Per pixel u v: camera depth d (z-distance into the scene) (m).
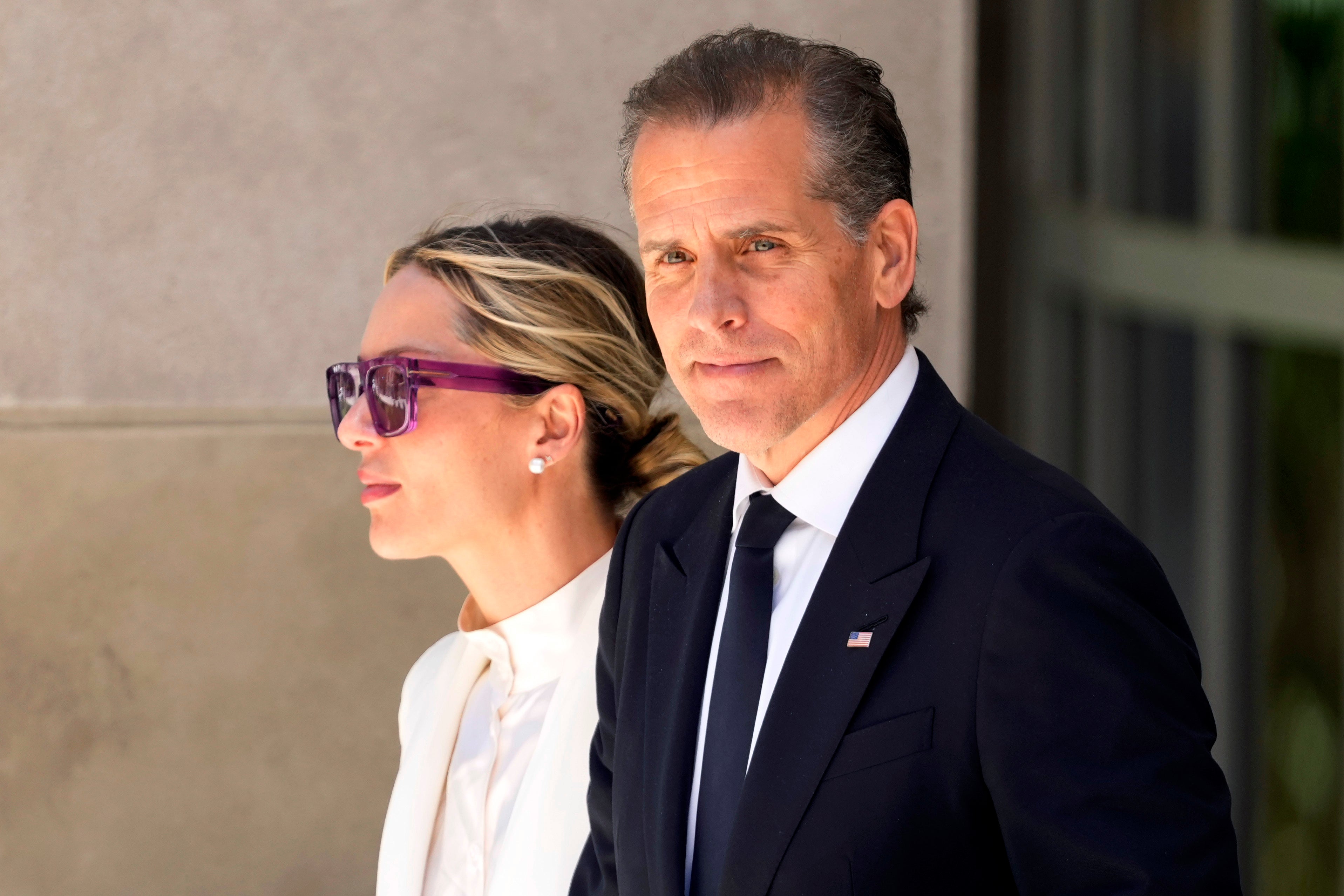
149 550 10.45
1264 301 11.41
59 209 10.58
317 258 10.67
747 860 4.59
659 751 5.22
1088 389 11.50
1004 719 4.33
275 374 10.65
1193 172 11.52
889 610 4.63
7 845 10.35
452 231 7.62
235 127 10.64
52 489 10.44
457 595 10.54
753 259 4.89
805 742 4.62
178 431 10.52
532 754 7.18
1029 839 4.28
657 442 7.72
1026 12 11.42
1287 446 11.35
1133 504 11.54
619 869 5.33
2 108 10.59
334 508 10.56
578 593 7.28
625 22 10.71
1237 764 11.26
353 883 10.38
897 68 10.51
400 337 7.20
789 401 4.90
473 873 7.18
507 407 7.15
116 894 10.34
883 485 4.94
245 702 10.44
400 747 10.44
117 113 10.60
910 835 4.45
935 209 10.52
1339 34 11.16
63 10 10.58
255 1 10.63
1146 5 11.46
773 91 4.89
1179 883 4.08
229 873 10.37
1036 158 11.48
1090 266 11.57
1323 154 11.26
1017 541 4.51
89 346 10.55
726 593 5.45
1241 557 11.44
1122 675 4.29
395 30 10.65
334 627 10.49
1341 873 11.08
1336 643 11.23
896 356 5.29
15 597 10.41
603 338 7.34
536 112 10.67
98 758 10.40
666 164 4.95
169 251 10.62
